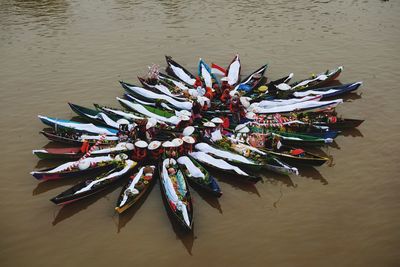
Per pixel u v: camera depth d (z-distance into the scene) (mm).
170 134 17594
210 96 19984
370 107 20250
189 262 12414
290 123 17875
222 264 12328
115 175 15086
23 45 28281
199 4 36188
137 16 33594
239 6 35469
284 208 14352
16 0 37781
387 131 18312
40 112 20344
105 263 12414
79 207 14430
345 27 30375
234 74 22891
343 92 21047
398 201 14508
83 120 19625
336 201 14594
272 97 20609
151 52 27000
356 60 25297
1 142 17984
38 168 16391
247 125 17984
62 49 27625
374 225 13594
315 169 16109
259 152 16156
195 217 14031
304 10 34156
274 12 33875
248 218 13969
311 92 20641
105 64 25469
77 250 12867
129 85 21125
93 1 37438
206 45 27953
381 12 33094
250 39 28766
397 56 25594
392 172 15867
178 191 14523
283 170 15531
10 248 12906
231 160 15961
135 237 13281
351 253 12633
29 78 23766
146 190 14883
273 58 25906
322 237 13203
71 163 15383
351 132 18297
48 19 33156
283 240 13117
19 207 14477
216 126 17312
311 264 12289
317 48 27094
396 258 12438
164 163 15625
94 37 29531
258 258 12508
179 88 21422
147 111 19359
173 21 32375
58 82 23312
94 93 22188
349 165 16281
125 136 17016
